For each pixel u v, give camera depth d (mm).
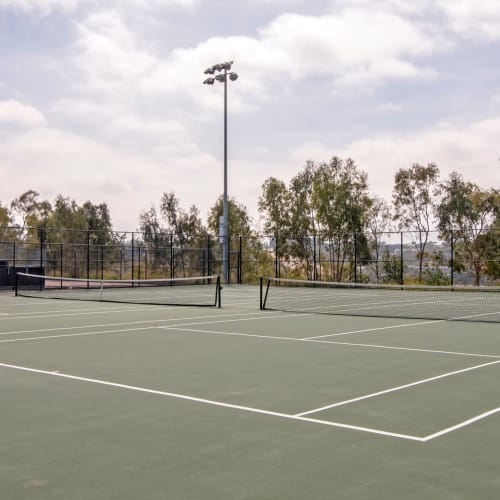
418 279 39188
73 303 24938
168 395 7977
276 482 4820
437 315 19734
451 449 5668
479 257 40531
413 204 48375
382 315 19656
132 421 6691
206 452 5590
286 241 49750
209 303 24875
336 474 5000
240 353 11594
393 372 9625
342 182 48750
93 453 5574
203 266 43000
